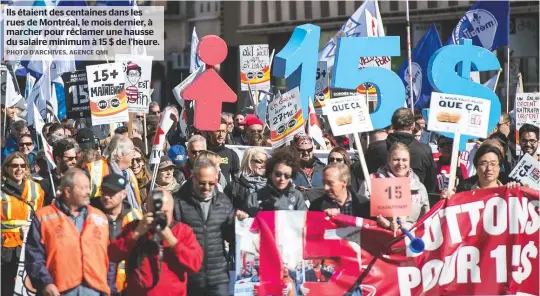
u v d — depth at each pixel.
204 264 15.25
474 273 15.90
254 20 59.28
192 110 28.16
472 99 17.08
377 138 20.80
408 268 15.69
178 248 14.30
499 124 27.03
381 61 27.25
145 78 25.17
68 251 14.52
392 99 22.08
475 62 22.41
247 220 15.41
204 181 15.13
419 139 25.11
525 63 48.53
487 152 16.44
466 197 15.93
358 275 15.56
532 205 15.86
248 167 18.48
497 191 15.95
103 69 22.16
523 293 15.91
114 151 17.83
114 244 14.41
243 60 31.17
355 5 53.91
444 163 21.88
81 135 23.41
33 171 23.05
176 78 62.25
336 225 15.52
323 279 15.55
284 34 59.69
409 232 15.23
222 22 61.03
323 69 27.67
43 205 18.30
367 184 17.27
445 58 22.27
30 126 27.44
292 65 22.22
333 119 17.70
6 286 17.80
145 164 19.95
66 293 14.49
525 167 18.02
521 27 48.12
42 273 14.38
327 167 15.93
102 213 14.92
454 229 15.89
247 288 15.41
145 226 14.28
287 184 16.28
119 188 15.02
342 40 21.86
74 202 14.69
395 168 16.11
